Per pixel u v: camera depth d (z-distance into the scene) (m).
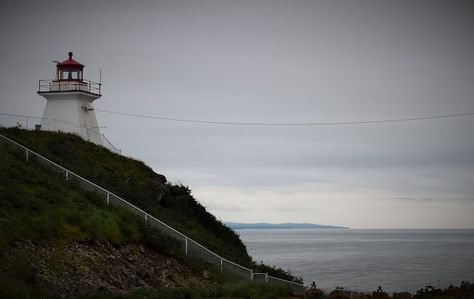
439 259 156.88
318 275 104.38
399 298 36.50
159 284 36.16
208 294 33.72
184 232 49.78
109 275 33.44
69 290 29.34
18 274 28.03
